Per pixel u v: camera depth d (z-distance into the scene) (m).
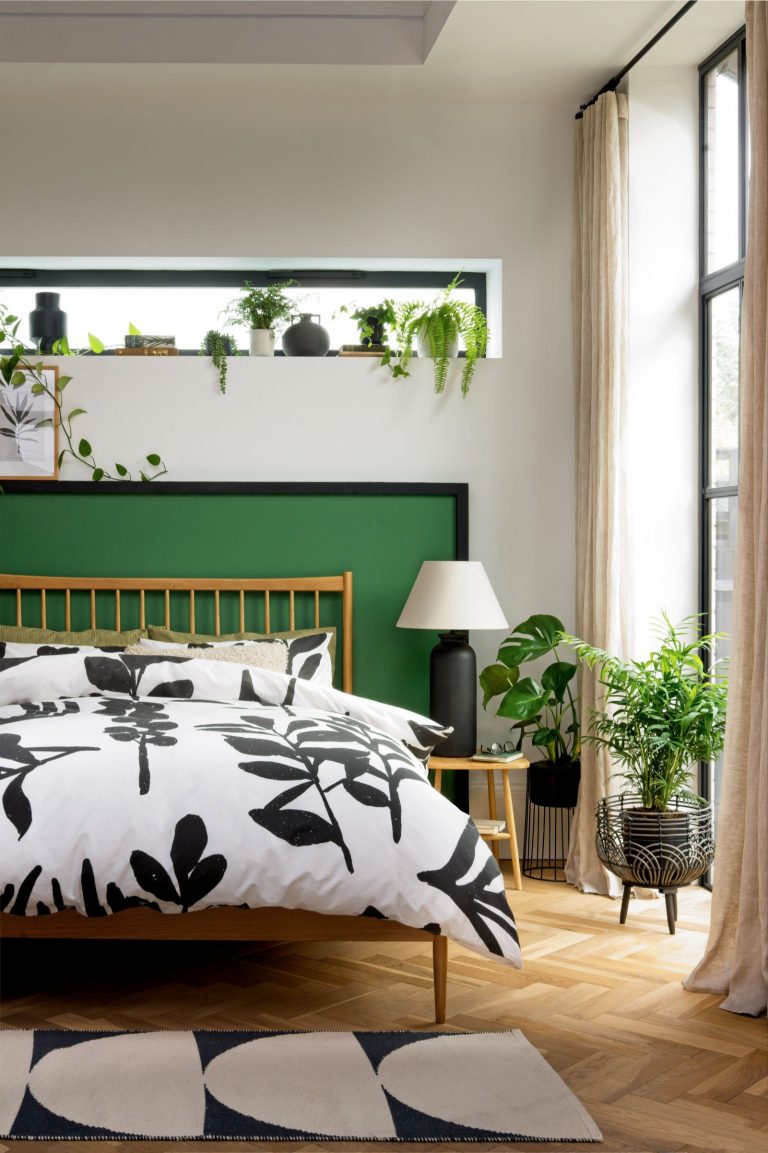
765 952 2.69
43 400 4.40
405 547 4.47
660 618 4.16
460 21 3.79
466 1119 2.15
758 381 2.87
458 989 2.93
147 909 2.65
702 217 4.18
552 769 4.14
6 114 4.46
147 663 3.51
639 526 4.17
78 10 4.09
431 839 2.63
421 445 4.49
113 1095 2.24
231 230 4.49
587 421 4.27
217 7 4.09
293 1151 2.04
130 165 4.47
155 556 4.42
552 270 4.54
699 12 3.72
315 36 4.12
